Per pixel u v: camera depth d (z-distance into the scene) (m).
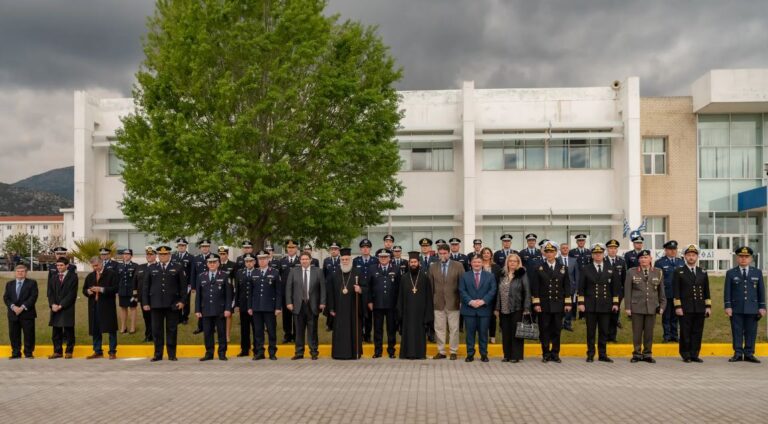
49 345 17.20
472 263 14.77
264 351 15.98
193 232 23.33
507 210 37.34
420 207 37.78
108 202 39.09
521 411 9.37
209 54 22.22
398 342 17.58
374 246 38.00
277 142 22.69
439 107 37.72
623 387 11.26
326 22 23.70
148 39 24.00
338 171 24.30
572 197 37.62
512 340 14.60
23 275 16.36
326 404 9.98
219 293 15.47
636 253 17.17
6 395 11.01
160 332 15.56
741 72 35.44
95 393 11.12
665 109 37.78
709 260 37.94
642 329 14.71
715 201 38.06
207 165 22.42
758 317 14.55
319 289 15.65
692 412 9.24
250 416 9.23
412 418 8.99
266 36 22.75
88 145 38.44
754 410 9.36
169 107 22.45
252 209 22.91
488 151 38.00
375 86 24.41
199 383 12.02
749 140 38.16
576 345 16.03
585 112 37.47
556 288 14.55
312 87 23.14
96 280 16.17
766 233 37.94
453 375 12.70
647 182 37.75
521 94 37.50
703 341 16.66
